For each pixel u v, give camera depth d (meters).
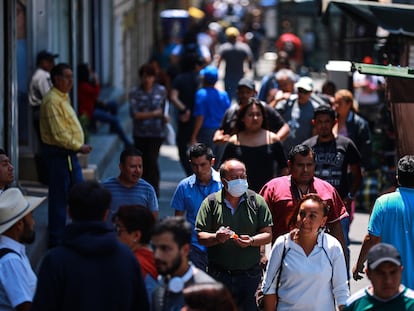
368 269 15.09
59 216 27.66
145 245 16.31
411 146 22.34
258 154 24.53
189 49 54.97
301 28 81.44
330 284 18.17
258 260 19.83
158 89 35.38
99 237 14.56
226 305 13.24
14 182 29.66
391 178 34.25
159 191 37.12
